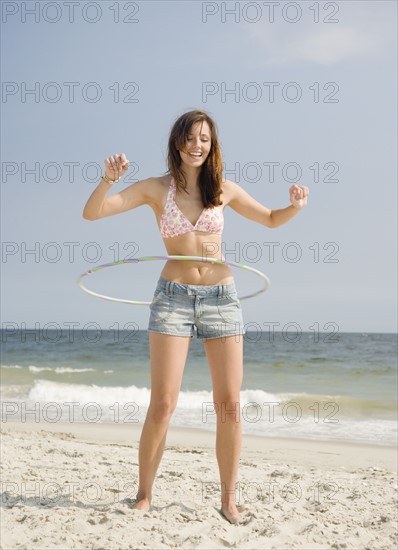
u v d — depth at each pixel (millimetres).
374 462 10781
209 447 11797
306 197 5820
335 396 20844
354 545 5398
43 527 5211
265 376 27047
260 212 5969
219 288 5562
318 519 6090
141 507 5691
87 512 5633
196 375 24609
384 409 18281
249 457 11008
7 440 10875
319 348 38188
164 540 5016
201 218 5617
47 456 9164
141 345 38062
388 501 7066
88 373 28578
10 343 40906
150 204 5793
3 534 5074
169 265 5602
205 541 5078
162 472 8078
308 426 14938
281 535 5434
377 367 29047
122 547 4840
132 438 12773
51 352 36594
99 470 7980
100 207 5383
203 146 5523
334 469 10141
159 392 5516
